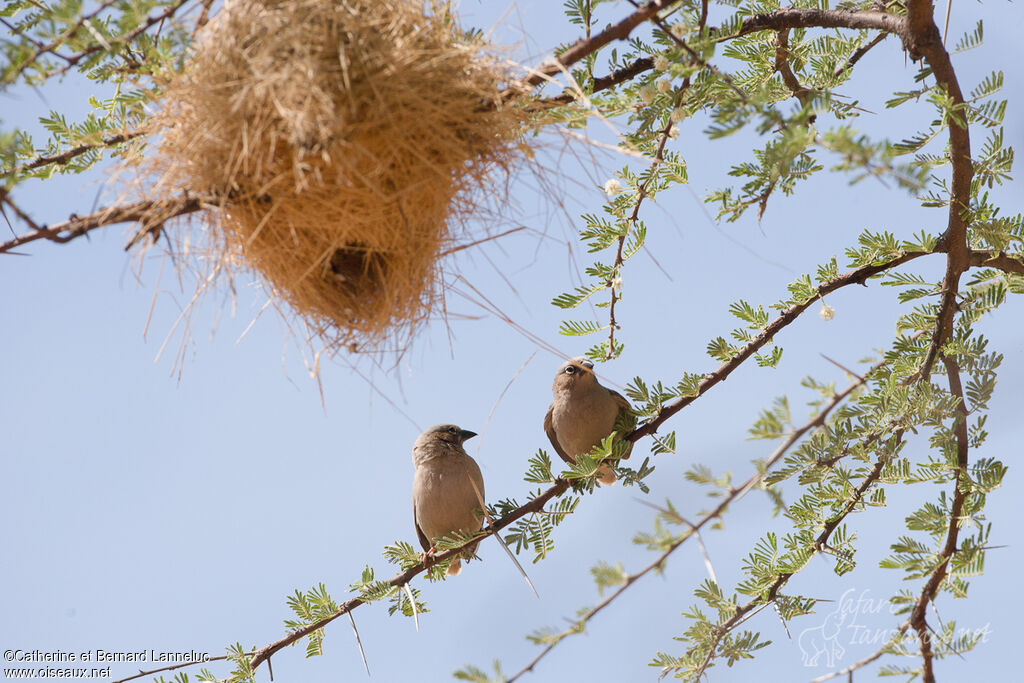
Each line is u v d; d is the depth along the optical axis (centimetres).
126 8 645
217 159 664
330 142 639
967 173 786
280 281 734
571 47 805
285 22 655
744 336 920
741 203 778
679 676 773
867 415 781
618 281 934
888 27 715
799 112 578
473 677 613
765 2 859
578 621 586
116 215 655
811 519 845
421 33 695
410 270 753
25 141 760
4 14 738
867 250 902
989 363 820
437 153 705
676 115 754
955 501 798
